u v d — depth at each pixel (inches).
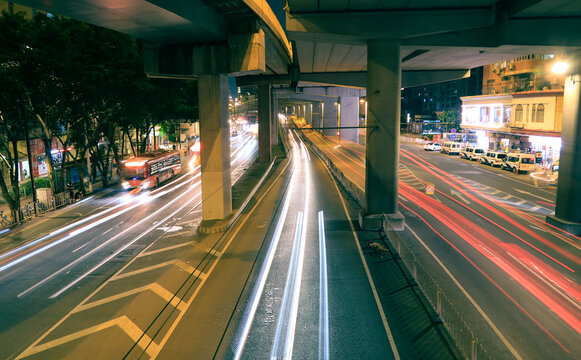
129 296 616.7
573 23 839.1
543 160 1892.2
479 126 2561.5
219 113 960.9
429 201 1234.6
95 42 1190.9
